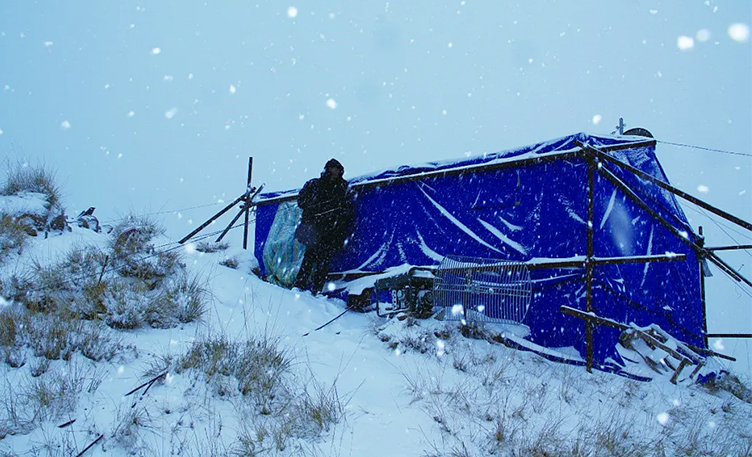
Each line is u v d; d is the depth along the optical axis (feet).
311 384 18.24
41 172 31.22
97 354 17.17
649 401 22.31
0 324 17.07
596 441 16.72
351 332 25.07
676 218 36.81
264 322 24.30
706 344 39.81
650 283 32.68
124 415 14.37
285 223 37.73
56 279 21.53
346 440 15.10
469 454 15.03
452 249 30.78
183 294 23.62
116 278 23.22
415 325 24.81
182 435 14.11
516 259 28.17
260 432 14.57
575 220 26.68
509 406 18.48
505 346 25.17
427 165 32.60
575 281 26.35
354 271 34.32
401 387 18.99
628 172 31.42
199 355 18.07
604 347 25.50
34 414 13.75
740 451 18.26
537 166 28.53
